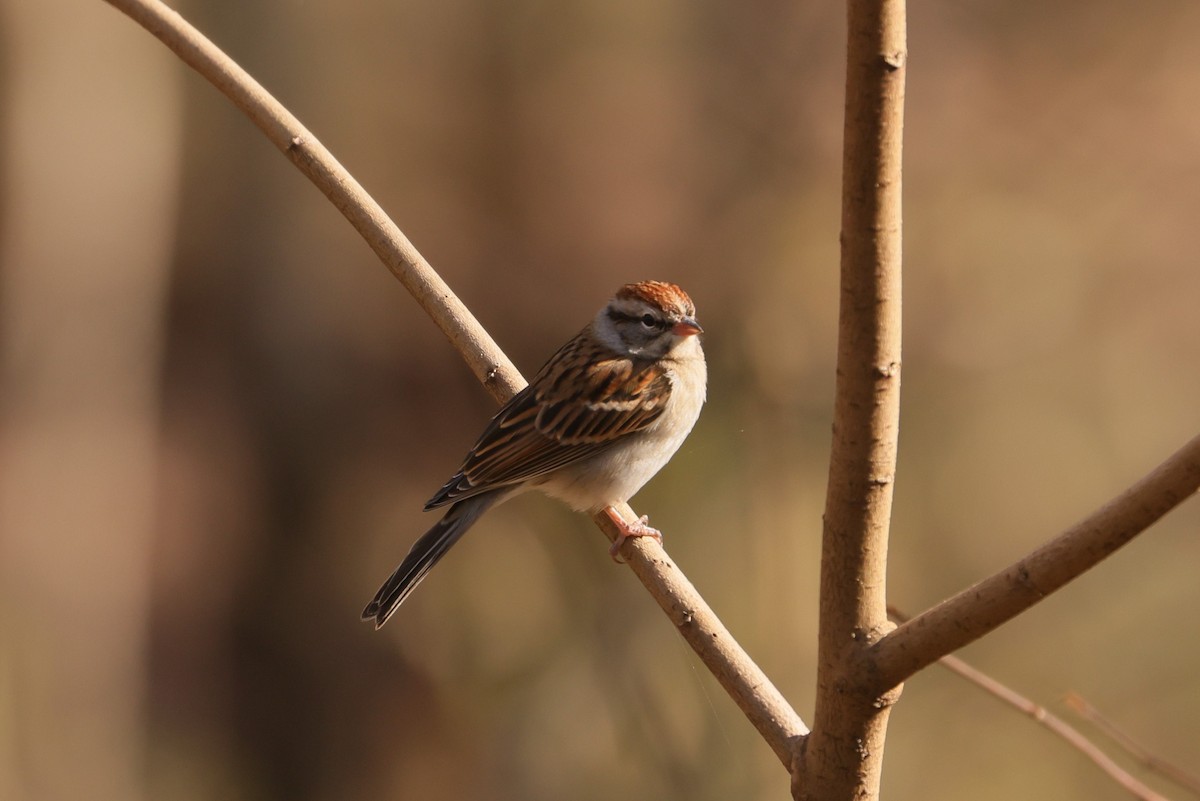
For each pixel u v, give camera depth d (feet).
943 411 51.52
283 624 51.70
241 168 53.52
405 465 53.11
